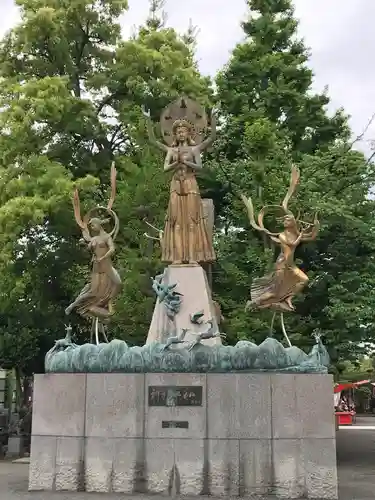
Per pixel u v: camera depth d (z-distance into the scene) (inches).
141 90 886.4
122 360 494.3
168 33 941.2
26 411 963.3
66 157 893.8
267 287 551.8
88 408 489.4
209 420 473.4
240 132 891.4
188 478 465.7
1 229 748.0
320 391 472.4
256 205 780.0
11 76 915.4
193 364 485.4
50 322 914.1
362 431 1266.0
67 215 825.5
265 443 466.3
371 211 818.2
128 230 821.9
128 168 850.8
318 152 887.7
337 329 761.6
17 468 681.0
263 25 933.8
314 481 458.9
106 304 567.2
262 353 485.7
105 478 475.8
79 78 959.0
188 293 568.7
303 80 930.1
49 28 880.3
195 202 594.9
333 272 818.8
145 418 480.1
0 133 818.8
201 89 912.9
